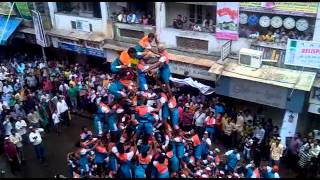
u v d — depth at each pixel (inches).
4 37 986.7
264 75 715.4
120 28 888.9
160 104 562.6
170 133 585.6
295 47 697.6
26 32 995.3
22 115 821.9
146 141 558.6
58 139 815.7
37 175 715.4
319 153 665.6
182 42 827.4
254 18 730.2
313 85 692.7
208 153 651.5
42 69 950.4
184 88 843.4
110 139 590.2
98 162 602.2
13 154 708.0
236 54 775.7
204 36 793.6
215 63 767.1
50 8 962.1
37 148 737.6
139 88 557.0
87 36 919.7
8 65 1002.1
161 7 815.1
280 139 702.5
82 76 908.0
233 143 757.9
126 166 553.6
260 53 724.7
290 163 719.7
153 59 547.8
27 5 971.9
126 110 583.2
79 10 957.8
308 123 779.4
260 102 736.3
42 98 832.3
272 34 734.5
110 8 887.7
